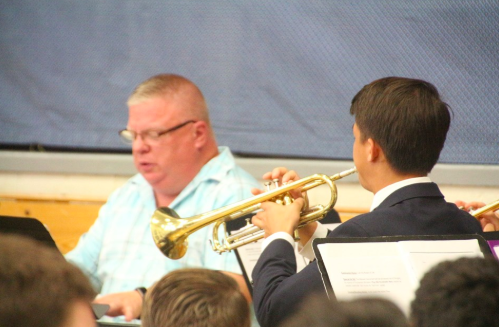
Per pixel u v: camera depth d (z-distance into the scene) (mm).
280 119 15469
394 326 3375
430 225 6809
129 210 11977
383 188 7164
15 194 16203
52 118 16547
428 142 7059
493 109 14203
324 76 15258
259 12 15570
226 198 11109
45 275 3275
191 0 15953
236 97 15680
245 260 9133
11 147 16609
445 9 14477
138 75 16297
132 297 9758
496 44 14227
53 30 16609
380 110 7090
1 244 3398
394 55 14859
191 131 11523
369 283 6062
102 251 11812
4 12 16859
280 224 7379
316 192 14891
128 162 15938
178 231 9008
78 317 3332
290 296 6543
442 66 14500
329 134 15219
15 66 16719
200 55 15922
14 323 3143
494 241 6578
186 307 5352
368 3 14969
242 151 15586
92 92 16453
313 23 15305
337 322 3359
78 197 15984
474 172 14062
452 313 4398
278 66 15492
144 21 16219
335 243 6242
